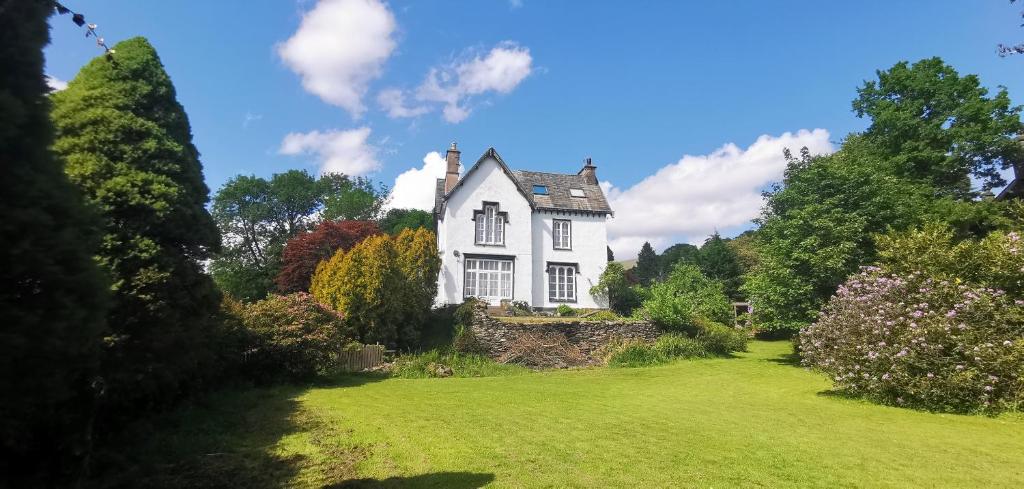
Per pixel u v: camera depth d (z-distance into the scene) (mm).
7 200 3545
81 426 5906
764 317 21953
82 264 3977
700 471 6465
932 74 26406
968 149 25312
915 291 12312
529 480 6094
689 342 22906
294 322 14906
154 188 8719
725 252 46188
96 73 9266
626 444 7828
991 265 12398
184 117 10070
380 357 19234
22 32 3928
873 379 11758
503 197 29766
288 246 32594
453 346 21422
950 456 7285
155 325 8328
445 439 8141
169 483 6191
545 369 20203
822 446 7793
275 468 6770
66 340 3850
